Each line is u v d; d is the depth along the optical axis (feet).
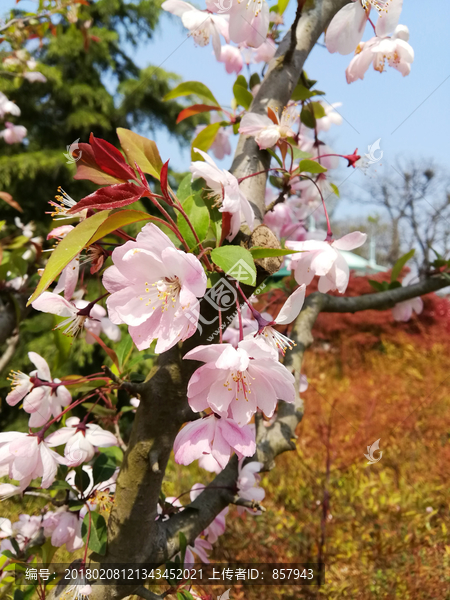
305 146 1.58
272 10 1.34
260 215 0.98
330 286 0.94
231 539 3.07
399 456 3.97
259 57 1.53
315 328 7.57
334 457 3.81
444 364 6.13
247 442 0.71
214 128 1.39
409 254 1.64
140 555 0.92
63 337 1.20
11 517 1.95
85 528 0.90
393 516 3.11
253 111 1.07
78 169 0.75
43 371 1.10
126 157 0.82
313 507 3.37
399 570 2.68
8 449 0.96
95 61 7.13
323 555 2.81
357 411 4.91
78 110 6.75
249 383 0.72
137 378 1.22
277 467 4.18
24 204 6.47
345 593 2.49
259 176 1.02
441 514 3.34
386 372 6.54
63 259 0.60
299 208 1.71
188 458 0.70
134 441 0.86
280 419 1.32
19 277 2.02
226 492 1.10
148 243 0.66
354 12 0.91
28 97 6.86
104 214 0.64
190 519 1.04
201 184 0.86
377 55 0.99
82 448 1.02
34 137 6.92
